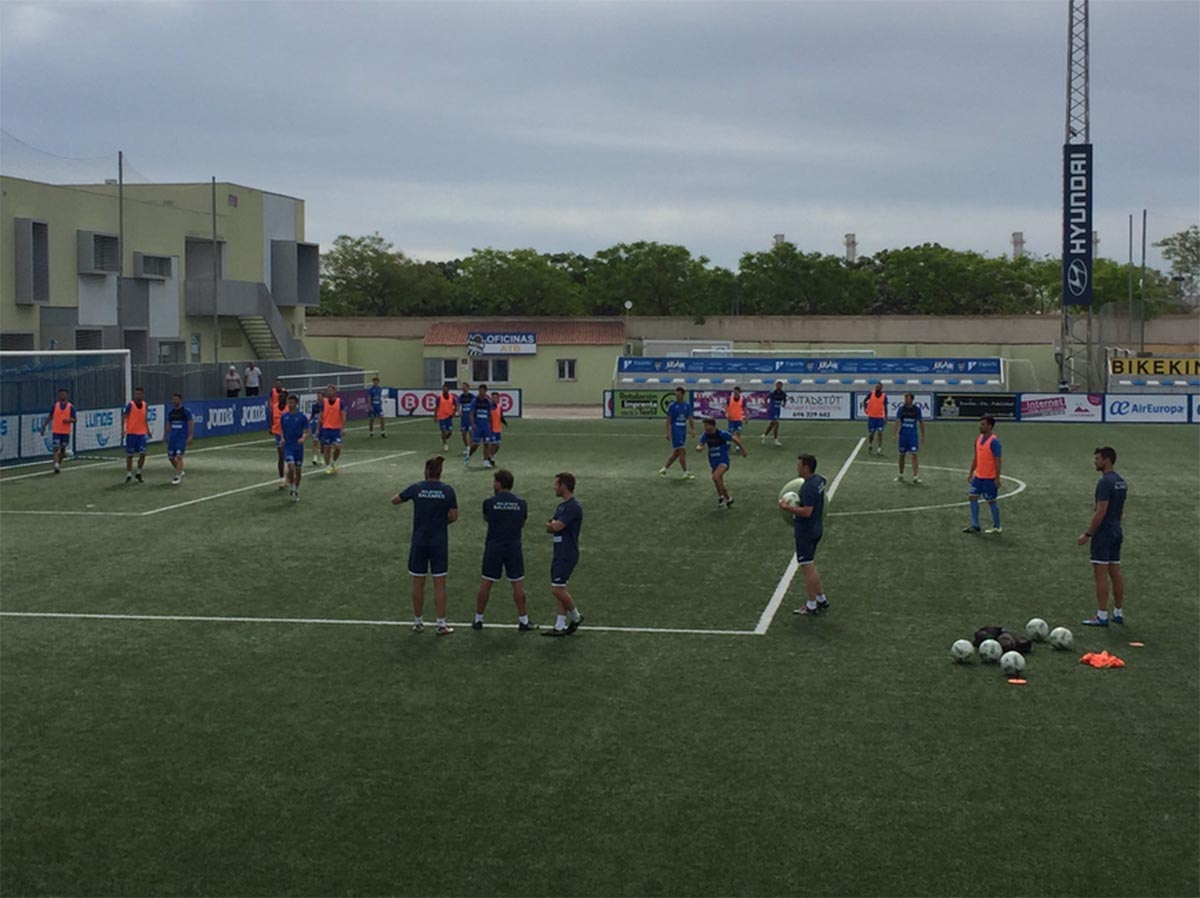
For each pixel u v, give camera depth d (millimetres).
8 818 8883
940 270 85062
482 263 81188
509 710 11359
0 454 32406
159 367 42344
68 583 17094
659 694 11852
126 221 47969
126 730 10812
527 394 67125
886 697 11719
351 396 52188
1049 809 8961
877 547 19812
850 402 51875
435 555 14195
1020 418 49938
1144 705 11438
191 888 7773
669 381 59625
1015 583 16969
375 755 10156
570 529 14172
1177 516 23078
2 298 41750
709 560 18781
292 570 18016
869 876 7898
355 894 7688
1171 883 7785
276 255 59000
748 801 9141
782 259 81312
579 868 8031
